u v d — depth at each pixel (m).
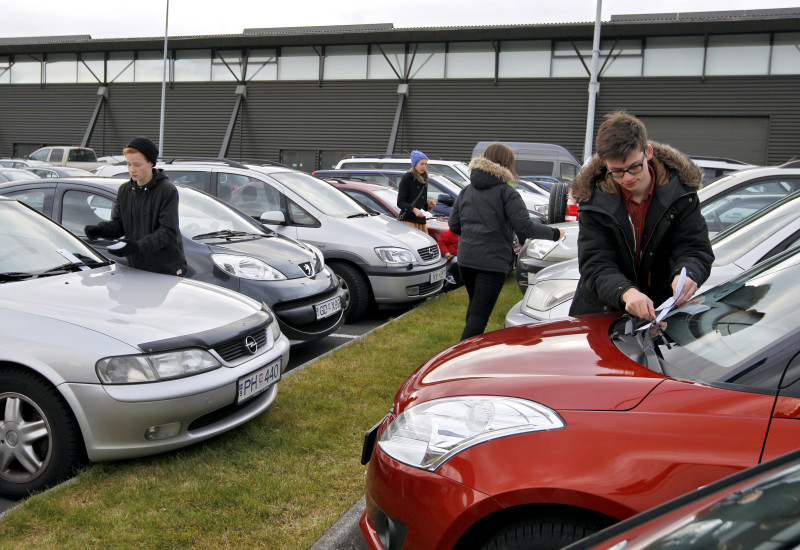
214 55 31.53
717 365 2.11
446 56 28.30
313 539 2.87
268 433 3.87
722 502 1.21
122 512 2.99
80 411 3.17
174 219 4.59
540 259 6.89
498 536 1.99
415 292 7.26
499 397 2.14
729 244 4.29
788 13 23.61
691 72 25.16
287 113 30.67
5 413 3.28
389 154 28.86
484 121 28.00
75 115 34.06
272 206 7.36
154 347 3.30
